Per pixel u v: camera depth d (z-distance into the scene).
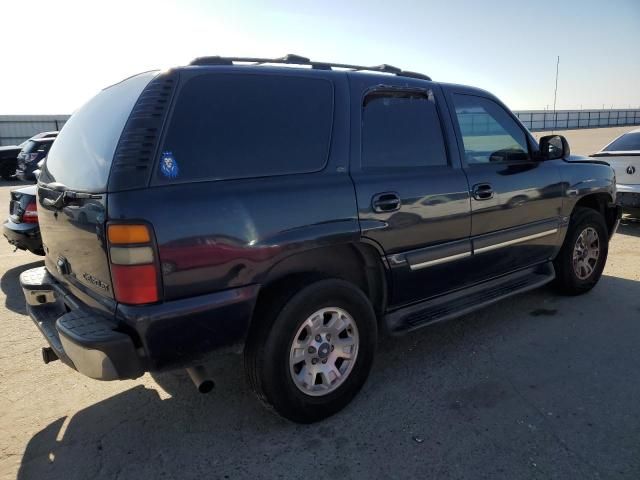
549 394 3.04
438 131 3.43
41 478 2.41
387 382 3.24
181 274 2.27
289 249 2.55
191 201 2.29
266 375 2.58
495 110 3.89
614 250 6.45
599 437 2.61
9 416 2.95
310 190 2.66
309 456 2.54
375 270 3.11
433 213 3.23
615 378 3.22
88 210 2.32
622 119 71.69
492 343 3.78
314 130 2.80
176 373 3.44
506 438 2.62
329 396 2.83
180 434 2.75
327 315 2.80
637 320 4.14
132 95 2.48
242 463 2.50
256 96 2.64
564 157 4.14
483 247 3.62
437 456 2.50
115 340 2.22
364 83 3.08
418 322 3.24
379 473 2.39
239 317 2.46
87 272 2.48
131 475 2.43
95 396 3.16
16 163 18.47
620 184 7.38
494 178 3.66
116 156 2.24
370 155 3.01
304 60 3.08
